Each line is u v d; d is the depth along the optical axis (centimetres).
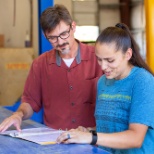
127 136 139
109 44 143
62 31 191
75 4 671
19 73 494
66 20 191
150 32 316
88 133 142
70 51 215
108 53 143
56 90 220
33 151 133
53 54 223
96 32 693
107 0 697
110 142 139
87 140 139
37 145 143
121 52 146
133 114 144
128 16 718
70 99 218
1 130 173
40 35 302
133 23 728
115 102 156
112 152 157
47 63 222
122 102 153
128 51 150
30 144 145
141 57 158
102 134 141
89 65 218
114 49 143
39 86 226
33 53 499
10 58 490
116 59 145
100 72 217
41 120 291
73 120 219
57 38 193
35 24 548
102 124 162
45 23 190
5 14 554
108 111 158
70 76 217
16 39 559
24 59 495
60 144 143
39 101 229
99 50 145
